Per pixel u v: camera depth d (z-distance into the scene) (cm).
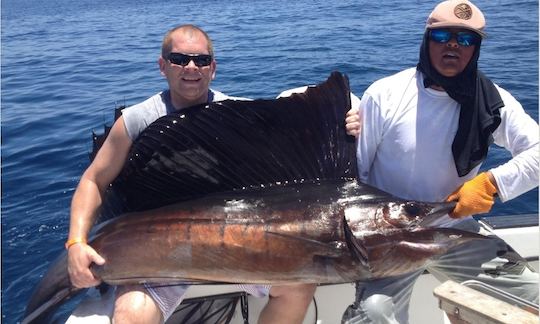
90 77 1005
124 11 2775
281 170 224
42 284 236
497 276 240
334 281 216
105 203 242
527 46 1041
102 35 1742
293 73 961
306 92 224
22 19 2603
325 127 225
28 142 604
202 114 219
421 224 216
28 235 403
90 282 222
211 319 263
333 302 277
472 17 232
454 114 242
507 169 231
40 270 360
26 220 426
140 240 219
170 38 247
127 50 1348
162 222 219
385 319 233
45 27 2130
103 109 744
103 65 1134
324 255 210
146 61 1155
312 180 225
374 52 1110
